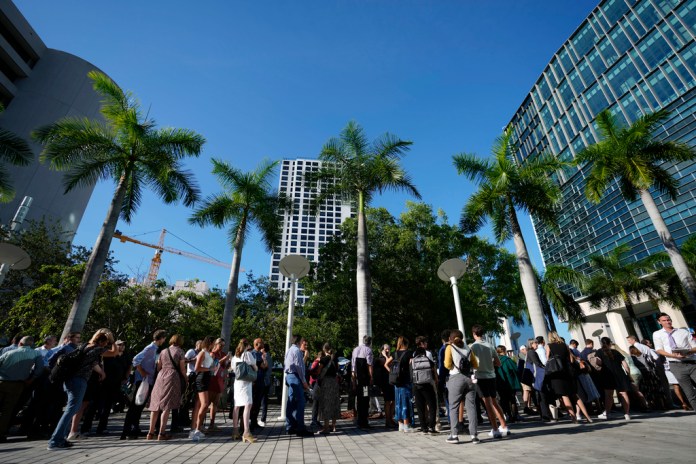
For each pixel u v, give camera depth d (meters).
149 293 21.47
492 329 21.17
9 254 9.72
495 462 3.67
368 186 16.61
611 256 25.64
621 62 45.59
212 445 5.55
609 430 5.70
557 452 4.04
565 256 47.41
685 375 6.85
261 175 19.34
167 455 4.73
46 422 6.55
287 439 6.17
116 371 7.02
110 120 14.76
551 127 56.69
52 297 16.53
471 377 5.33
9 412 5.88
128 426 6.25
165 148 15.10
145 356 6.56
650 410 8.60
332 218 104.25
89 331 19.42
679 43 39.25
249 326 27.48
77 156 14.16
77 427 6.12
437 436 5.92
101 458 4.49
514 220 15.45
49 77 43.09
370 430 7.23
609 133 16.00
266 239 19.05
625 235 37.78
